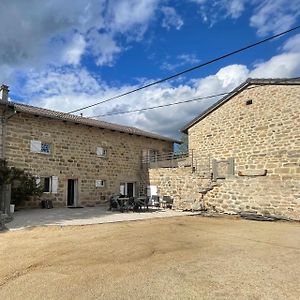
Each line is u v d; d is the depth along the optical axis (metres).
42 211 12.14
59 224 8.90
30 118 13.29
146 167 17.47
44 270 4.68
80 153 15.05
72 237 7.11
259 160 13.24
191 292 3.79
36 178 13.20
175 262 5.09
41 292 3.83
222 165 14.47
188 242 6.69
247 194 11.61
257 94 13.79
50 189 13.76
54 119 14.14
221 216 11.41
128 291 3.83
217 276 4.39
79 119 15.54
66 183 14.34
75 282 4.15
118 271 4.61
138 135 17.89
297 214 10.15
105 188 16.00
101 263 5.02
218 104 15.34
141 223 9.52
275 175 10.89
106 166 16.19
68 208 13.52
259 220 10.45
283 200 10.58
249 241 6.85
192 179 13.86
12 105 12.21
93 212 12.12
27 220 9.65
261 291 3.84
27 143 13.06
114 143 16.75
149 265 4.92
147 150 18.61
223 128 15.10
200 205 13.22
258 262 5.11
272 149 12.83
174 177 14.88
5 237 7.12
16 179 12.16
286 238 7.22
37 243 6.46
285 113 12.59
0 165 11.22
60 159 14.20
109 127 16.03
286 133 12.44
